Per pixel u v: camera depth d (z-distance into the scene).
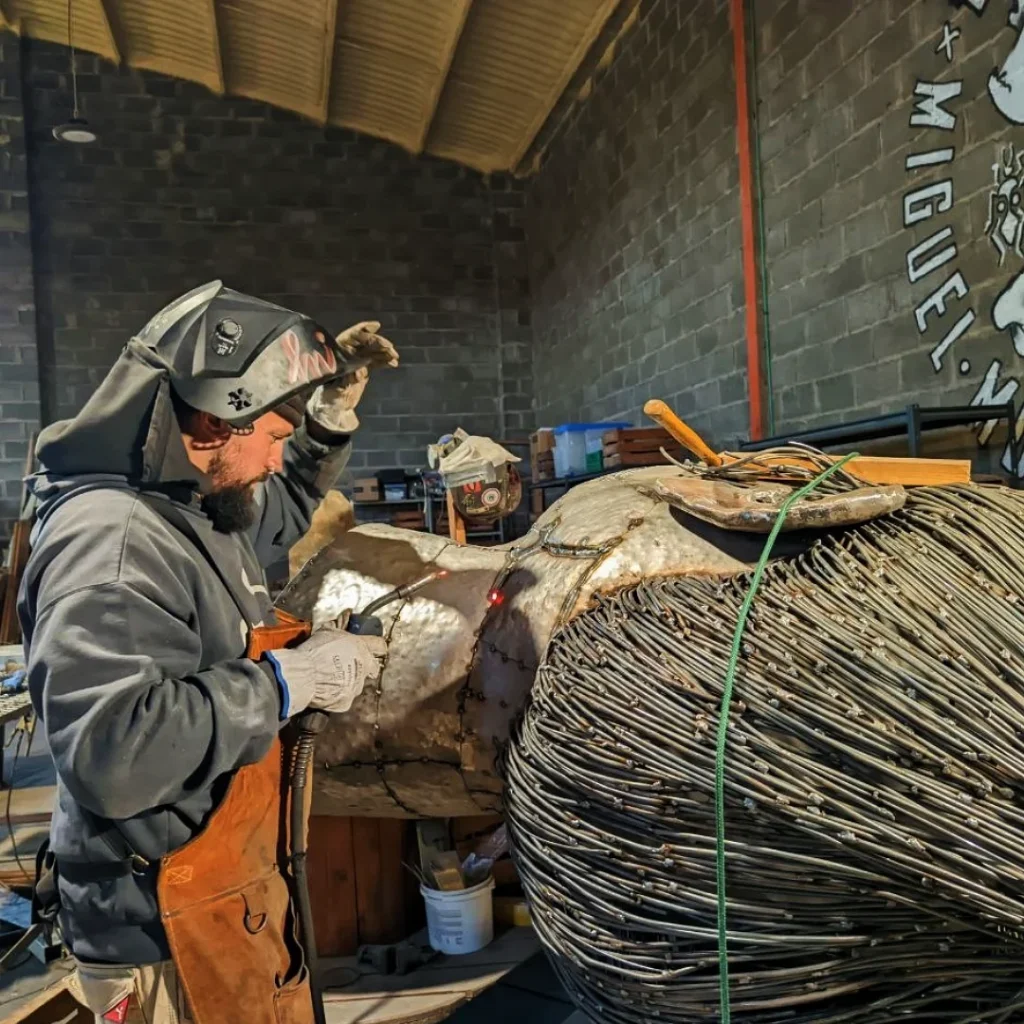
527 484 6.88
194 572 1.08
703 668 1.01
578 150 5.90
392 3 5.02
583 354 5.99
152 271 6.50
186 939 1.05
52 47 6.34
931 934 0.89
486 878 1.95
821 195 3.37
